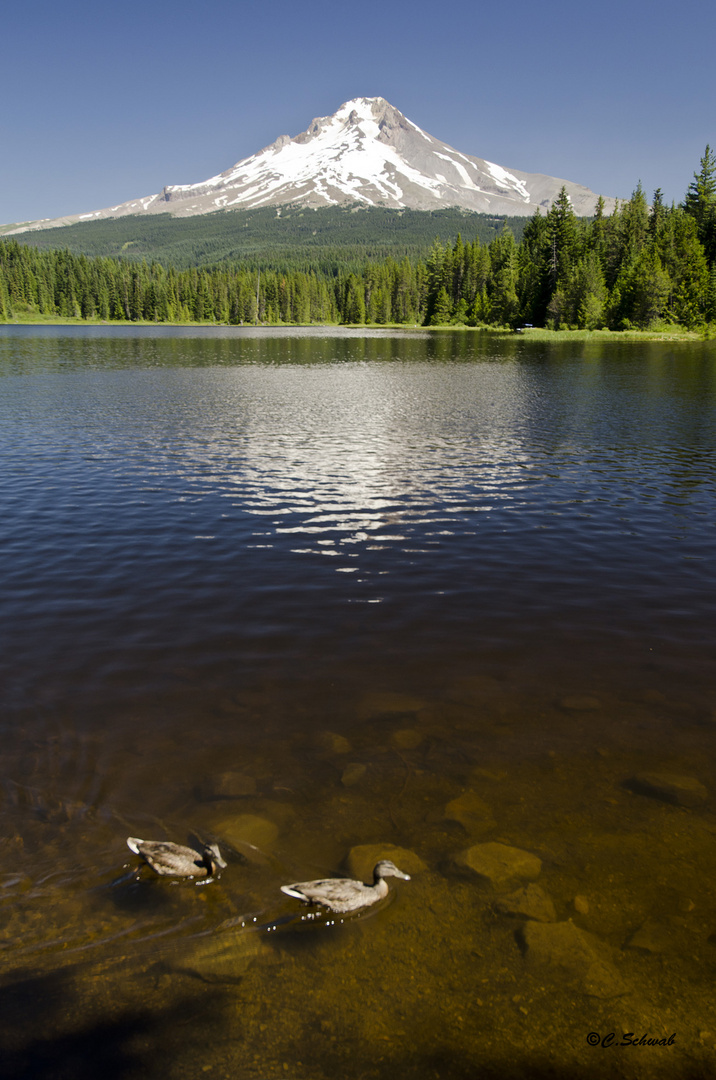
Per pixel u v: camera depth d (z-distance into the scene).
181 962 4.64
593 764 6.96
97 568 12.91
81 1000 4.35
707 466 22.41
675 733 7.51
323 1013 4.30
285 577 12.48
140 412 33.94
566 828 6.05
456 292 173.38
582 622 10.52
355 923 4.99
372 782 6.65
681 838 5.93
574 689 8.46
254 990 4.46
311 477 20.72
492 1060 4.01
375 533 15.31
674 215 119.94
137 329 173.38
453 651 9.52
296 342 109.19
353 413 33.88
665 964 4.68
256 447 25.39
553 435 27.94
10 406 35.75
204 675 8.77
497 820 6.15
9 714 7.81
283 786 6.58
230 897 5.23
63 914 5.02
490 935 4.91
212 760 6.97
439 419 32.06
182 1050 4.05
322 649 9.55
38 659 9.18
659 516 16.78
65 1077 3.88
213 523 16.00
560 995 4.45
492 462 23.02
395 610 10.95
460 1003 4.38
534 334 113.19
